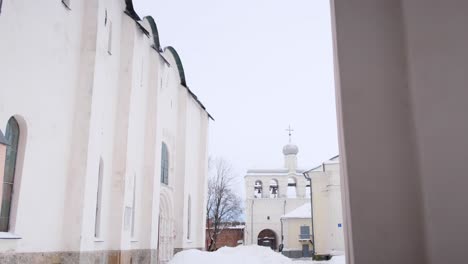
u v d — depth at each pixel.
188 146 29.88
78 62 15.75
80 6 15.98
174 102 28.30
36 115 13.02
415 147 2.27
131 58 20.12
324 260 40.41
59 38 14.42
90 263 15.44
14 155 12.34
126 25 20.50
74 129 15.34
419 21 2.34
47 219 13.53
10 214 12.00
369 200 2.25
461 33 2.29
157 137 23.06
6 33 11.63
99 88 16.73
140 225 21.61
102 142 17.61
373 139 2.32
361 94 2.39
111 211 18.50
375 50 2.44
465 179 2.13
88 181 15.26
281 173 63.47
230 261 25.30
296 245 57.16
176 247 27.31
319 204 42.03
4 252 11.23
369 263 2.19
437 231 2.09
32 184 12.78
